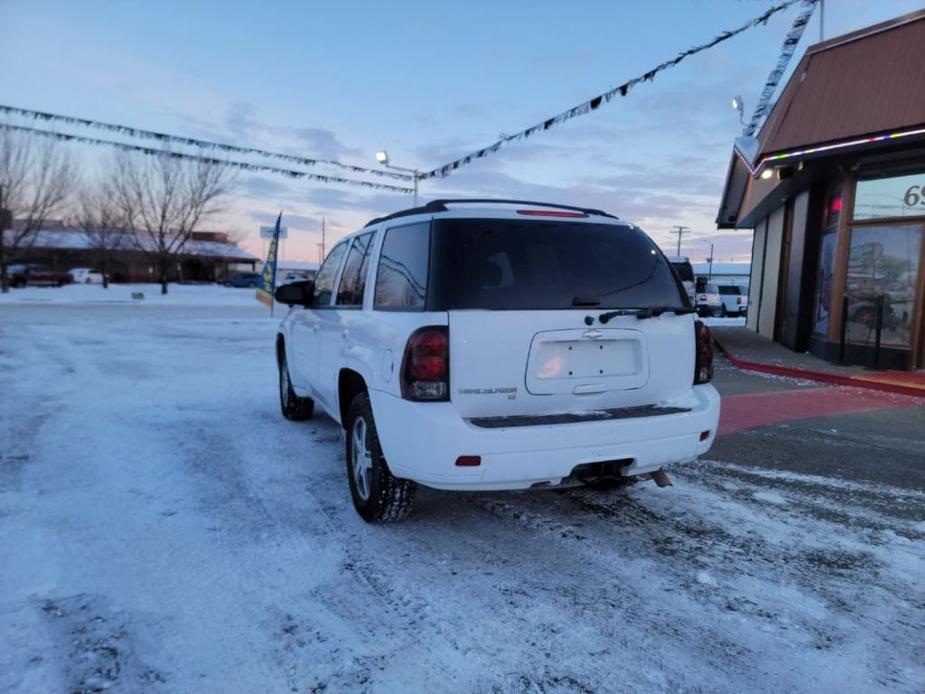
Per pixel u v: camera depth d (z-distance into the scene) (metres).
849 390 8.97
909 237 10.03
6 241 33.00
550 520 4.00
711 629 2.81
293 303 5.46
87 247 43.78
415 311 3.33
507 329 3.27
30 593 2.97
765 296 17.11
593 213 4.02
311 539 3.64
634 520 4.03
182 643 2.63
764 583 3.23
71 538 3.57
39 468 4.79
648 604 3.01
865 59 9.56
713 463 5.35
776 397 8.42
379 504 3.71
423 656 2.58
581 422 3.27
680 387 3.77
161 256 35.47
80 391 7.83
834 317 11.16
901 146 9.18
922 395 8.43
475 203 3.82
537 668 2.52
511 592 3.10
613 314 3.46
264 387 8.30
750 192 16.66
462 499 4.34
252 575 3.21
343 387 4.33
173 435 5.82
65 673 2.41
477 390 3.24
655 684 2.44
